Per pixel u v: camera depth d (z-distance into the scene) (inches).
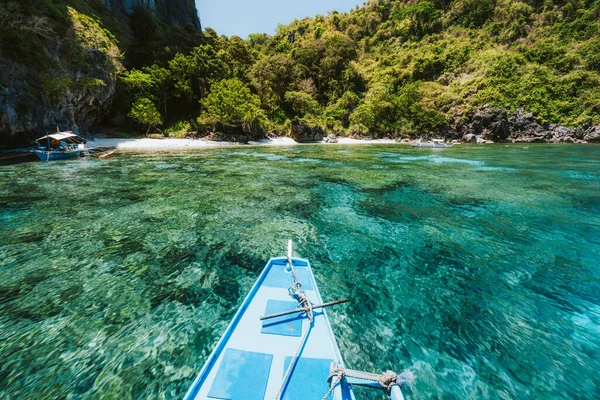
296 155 1417.3
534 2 3850.9
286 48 4001.0
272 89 2874.0
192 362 186.4
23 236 384.8
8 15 1138.7
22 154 1131.3
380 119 2957.7
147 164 1026.7
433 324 225.8
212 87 2198.6
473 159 1242.6
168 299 254.1
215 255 339.6
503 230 420.5
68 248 352.2
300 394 132.4
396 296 262.2
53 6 1339.8
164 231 410.0
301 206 538.0
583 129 2463.1
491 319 232.2
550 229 424.8
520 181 756.6
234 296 260.4
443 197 602.2
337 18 5093.5
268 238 390.6
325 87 3535.9
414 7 4601.4
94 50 1558.8
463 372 181.2
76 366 181.0
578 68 2851.9
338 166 1037.2
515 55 3120.1
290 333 174.6
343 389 138.5
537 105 2628.0
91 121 1716.3
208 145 1951.3
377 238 393.4
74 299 251.4
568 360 191.0
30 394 161.6
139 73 1913.1
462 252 351.6
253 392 133.4
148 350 195.5
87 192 615.5
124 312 235.1
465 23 4197.8
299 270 249.1
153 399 159.6
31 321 222.2
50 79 1298.0
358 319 230.1
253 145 2097.7
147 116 1862.7
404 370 181.6
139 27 2365.9
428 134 2829.7
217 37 3166.8
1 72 1141.1
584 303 253.1
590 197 593.3
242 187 684.1
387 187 693.9
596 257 337.4
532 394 166.2
